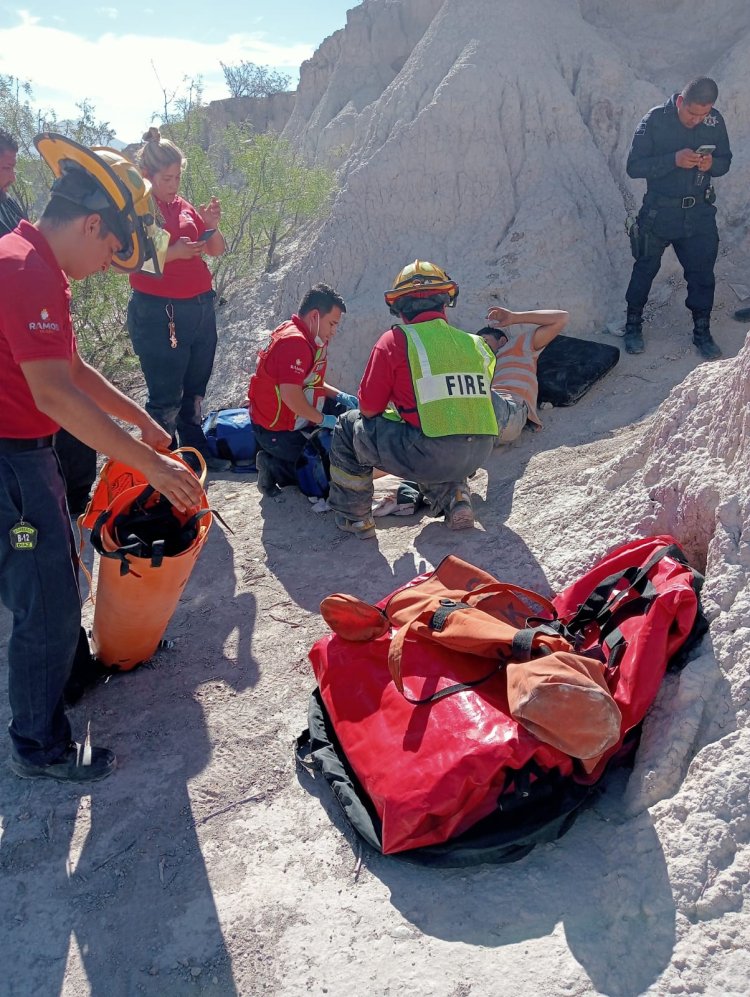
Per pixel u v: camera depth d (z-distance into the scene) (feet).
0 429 8.59
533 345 18.94
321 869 8.24
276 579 14.17
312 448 16.83
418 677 8.87
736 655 8.29
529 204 24.06
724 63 24.61
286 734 10.23
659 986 6.37
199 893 8.14
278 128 71.10
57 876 8.52
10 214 15.31
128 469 11.10
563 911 7.29
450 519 14.52
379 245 25.70
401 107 27.78
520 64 25.38
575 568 11.89
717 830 7.12
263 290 29.30
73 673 11.14
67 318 8.79
